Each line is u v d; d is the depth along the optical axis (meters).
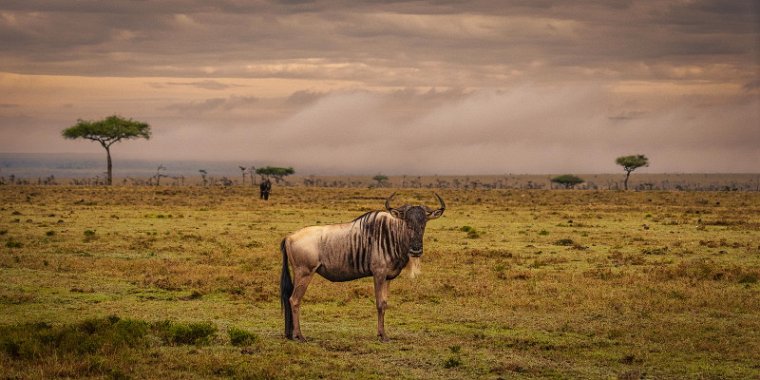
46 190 83.50
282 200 71.81
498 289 19.92
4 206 54.66
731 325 15.81
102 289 19.84
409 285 20.53
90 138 114.38
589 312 17.19
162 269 23.11
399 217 14.30
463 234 36.38
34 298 18.31
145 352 13.13
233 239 33.19
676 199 82.38
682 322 16.16
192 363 12.47
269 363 12.48
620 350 13.84
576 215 51.38
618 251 29.23
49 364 12.12
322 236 14.45
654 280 21.59
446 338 14.66
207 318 16.45
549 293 19.39
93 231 35.28
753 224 42.88
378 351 13.59
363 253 14.32
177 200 68.19
